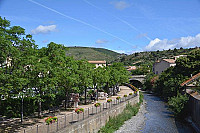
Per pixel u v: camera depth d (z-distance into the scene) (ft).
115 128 79.30
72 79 70.95
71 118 62.28
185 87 112.06
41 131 48.37
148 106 133.90
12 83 47.16
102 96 123.85
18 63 51.03
